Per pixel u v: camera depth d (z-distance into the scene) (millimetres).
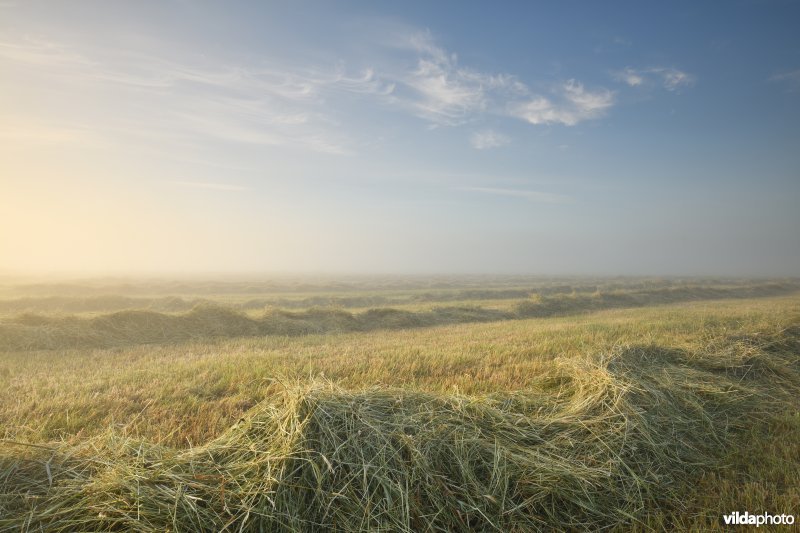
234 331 14883
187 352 11031
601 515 3893
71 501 3471
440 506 3729
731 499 3979
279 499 3576
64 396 6559
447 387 7141
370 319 18406
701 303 31938
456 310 21891
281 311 17359
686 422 5543
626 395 5668
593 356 7730
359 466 3906
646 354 8102
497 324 18000
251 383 7414
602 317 20562
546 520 3840
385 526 3463
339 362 9016
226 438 4500
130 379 7688
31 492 3553
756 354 8391
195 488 3643
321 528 3482
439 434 4480
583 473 4230
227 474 3848
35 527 3232
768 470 4492
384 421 4547
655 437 5051
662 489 4293
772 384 7559
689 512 3912
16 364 9195
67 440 4887
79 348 11969
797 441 5191
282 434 4180
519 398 5910
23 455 3924
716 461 4828
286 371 7973
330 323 17000
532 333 13570
